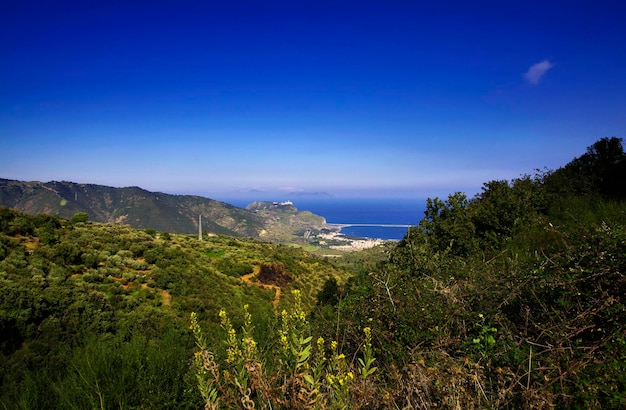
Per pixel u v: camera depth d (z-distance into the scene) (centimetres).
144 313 1653
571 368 223
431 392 244
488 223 826
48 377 441
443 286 441
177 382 403
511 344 279
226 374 229
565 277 336
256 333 365
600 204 776
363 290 473
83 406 377
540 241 651
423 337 330
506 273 414
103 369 413
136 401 392
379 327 365
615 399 198
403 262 644
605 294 277
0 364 667
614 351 230
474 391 239
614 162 956
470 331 334
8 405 425
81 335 1228
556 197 924
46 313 1337
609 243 350
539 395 212
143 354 446
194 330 252
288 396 214
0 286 1351
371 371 215
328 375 203
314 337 395
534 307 328
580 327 273
